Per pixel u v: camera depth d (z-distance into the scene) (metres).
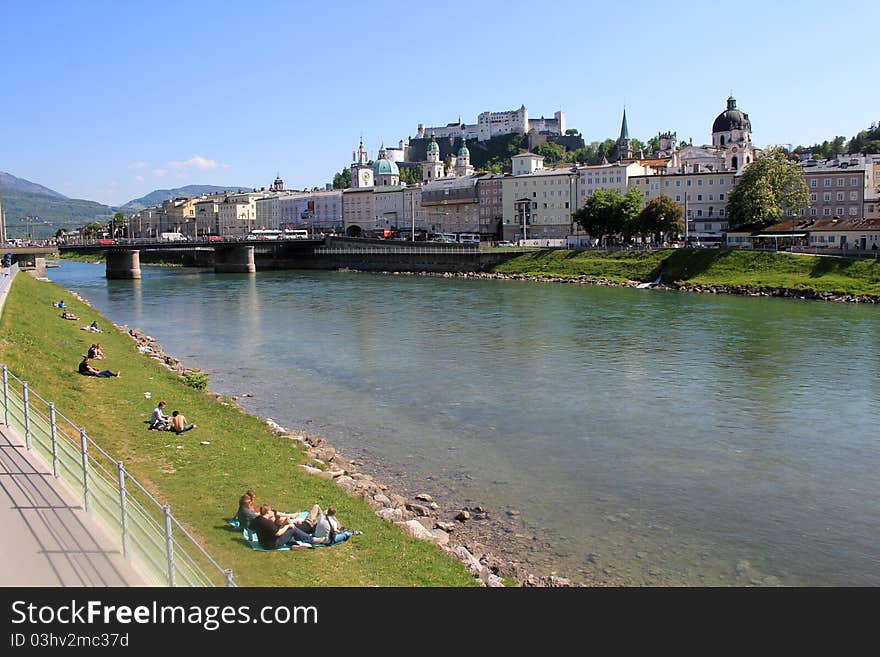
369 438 42.44
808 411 48.31
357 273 185.50
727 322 85.88
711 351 67.94
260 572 21.69
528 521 31.05
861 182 164.62
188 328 86.38
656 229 161.88
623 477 36.50
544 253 166.38
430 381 57.06
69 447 26.92
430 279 160.38
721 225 183.38
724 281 126.44
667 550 28.56
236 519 25.45
